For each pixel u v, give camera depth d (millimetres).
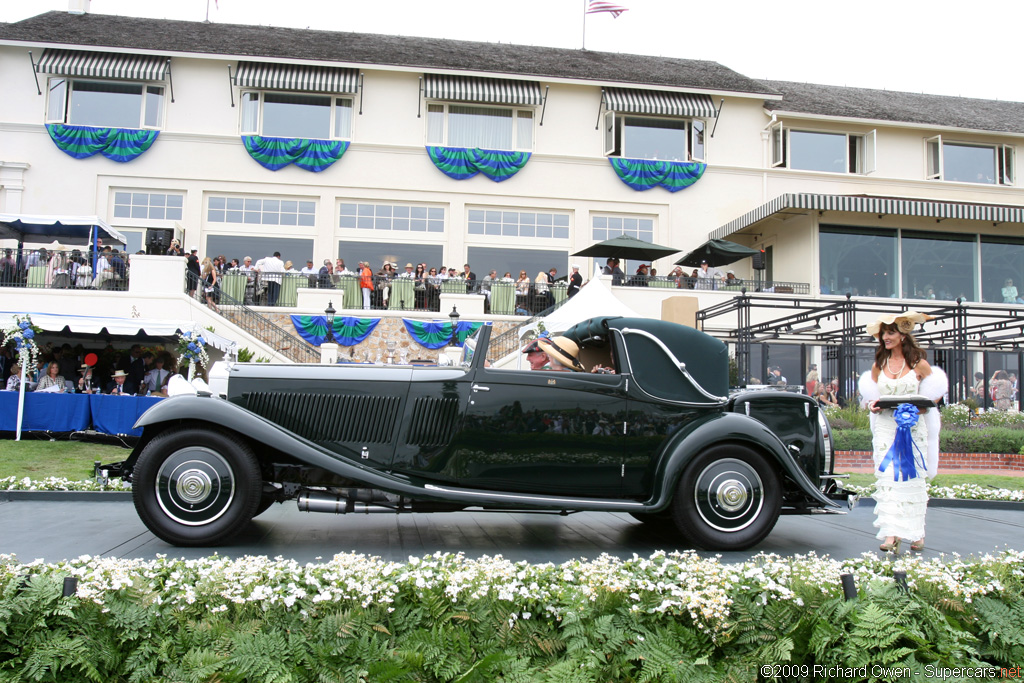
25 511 5809
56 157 19766
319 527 5426
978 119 24094
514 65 22234
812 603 3254
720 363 5145
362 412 4918
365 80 21312
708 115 22078
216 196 20547
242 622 2998
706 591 3201
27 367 12180
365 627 2990
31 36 19547
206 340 13406
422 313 17359
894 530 4742
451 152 21234
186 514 4551
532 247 21812
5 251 16047
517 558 4555
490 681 2889
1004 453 13445
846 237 21484
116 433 11969
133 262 15773
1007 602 3469
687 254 21266
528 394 4914
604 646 3014
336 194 20922
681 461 4785
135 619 2936
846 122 22781
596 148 22219
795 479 4902
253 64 20547
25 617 2908
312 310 17141
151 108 20391
